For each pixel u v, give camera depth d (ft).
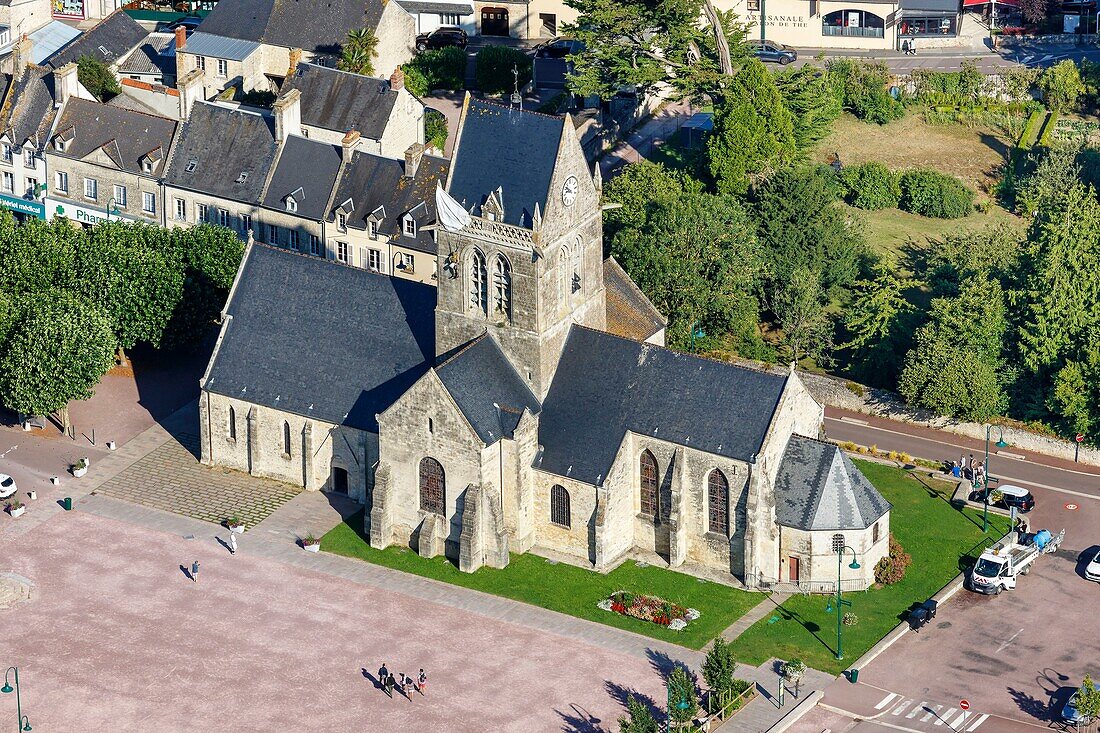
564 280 602.85
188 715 531.91
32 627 571.69
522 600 585.22
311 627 572.51
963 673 552.41
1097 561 594.65
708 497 594.65
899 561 597.93
